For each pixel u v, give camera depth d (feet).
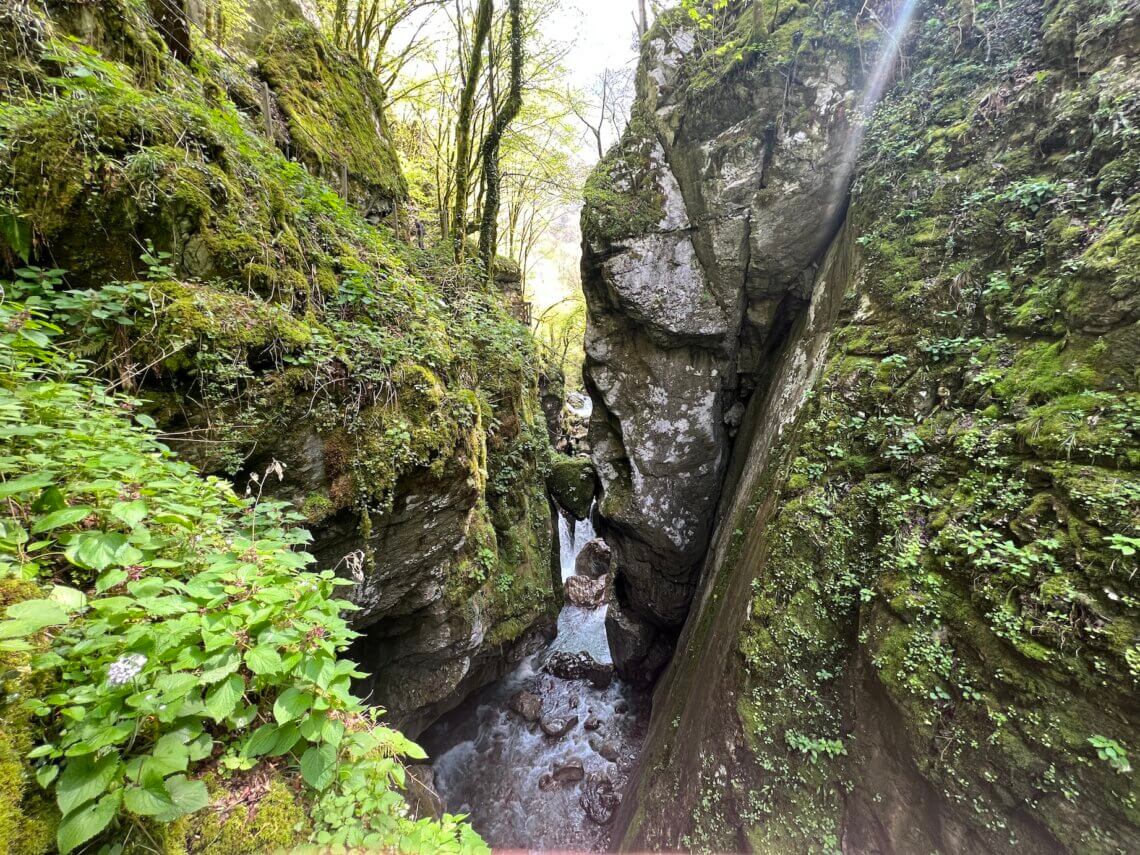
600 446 31.71
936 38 17.94
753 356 27.37
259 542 7.32
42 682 4.86
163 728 5.16
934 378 13.89
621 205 26.84
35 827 4.12
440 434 14.17
